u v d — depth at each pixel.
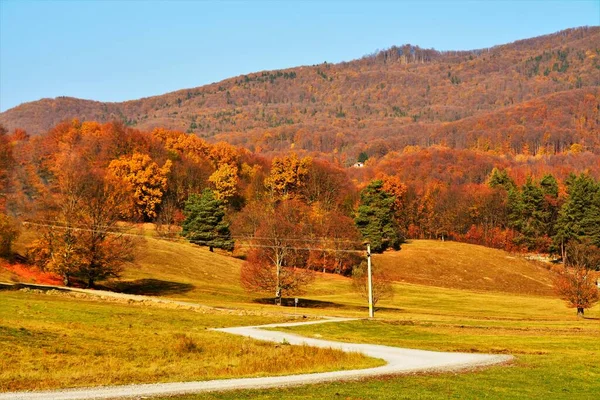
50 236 81.75
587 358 43.41
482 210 186.88
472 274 140.50
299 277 88.12
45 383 28.36
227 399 25.42
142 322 55.00
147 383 29.59
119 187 89.56
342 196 183.25
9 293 66.25
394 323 69.06
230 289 100.38
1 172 101.69
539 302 110.88
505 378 33.81
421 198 191.38
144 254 110.50
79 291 74.75
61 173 94.19
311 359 38.69
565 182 194.62
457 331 63.56
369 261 77.75
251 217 139.62
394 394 27.67
